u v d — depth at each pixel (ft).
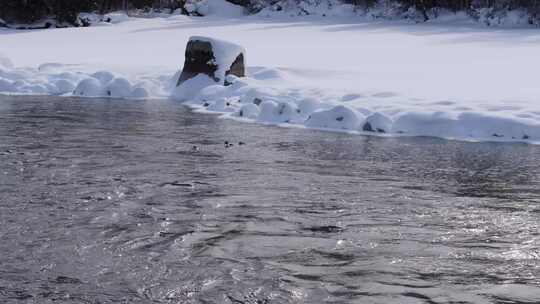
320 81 54.13
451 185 23.56
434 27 129.39
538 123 34.19
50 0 160.76
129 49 91.91
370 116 36.70
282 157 28.35
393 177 24.71
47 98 50.06
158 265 14.89
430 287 13.83
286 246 16.33
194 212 19.24
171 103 48.85
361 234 17.38
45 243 16.25
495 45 90.43
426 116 36.06
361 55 78.54
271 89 47.98
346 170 25.86
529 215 19.51
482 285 13.97
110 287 13.64
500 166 27.22
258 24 137.90
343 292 13.52
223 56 54.95
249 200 20.76
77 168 24.97
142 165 25.82
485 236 17.38
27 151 28.22
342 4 164.35
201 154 28.55
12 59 76.38
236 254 15.70
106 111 42.96
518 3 139.03
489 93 44.65
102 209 19.36
